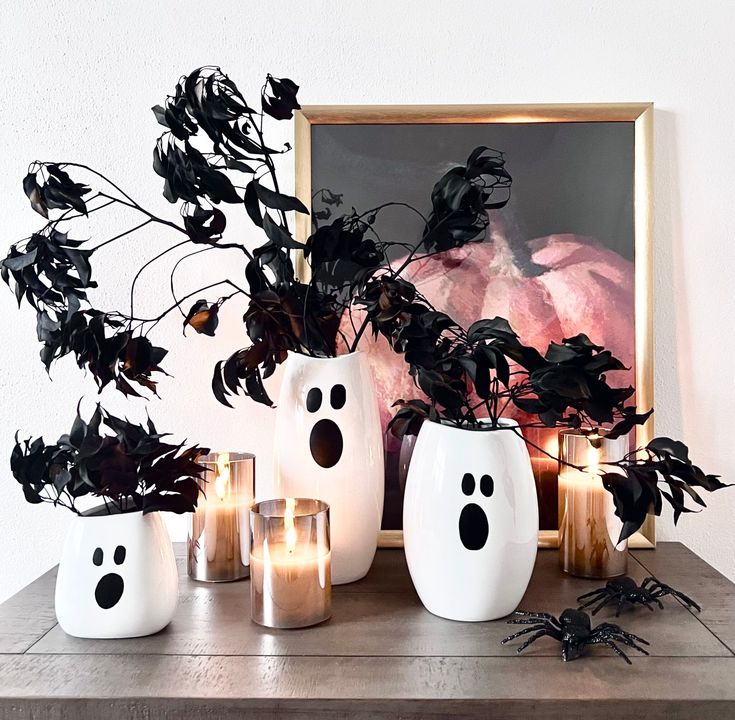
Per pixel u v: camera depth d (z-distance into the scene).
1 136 1.05
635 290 1.03
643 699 0.63
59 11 1.05
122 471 0.76
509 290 1.03
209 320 0.83
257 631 0.77
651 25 1.04
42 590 0.91
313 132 1.04
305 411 0.88
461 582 0.78
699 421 1.05
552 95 1.04
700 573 0.94
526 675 0.67
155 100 1.05
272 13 1.04
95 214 1.05
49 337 0.84
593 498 0.91
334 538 0.89
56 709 0.63
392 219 1.03
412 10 1.04
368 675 0.67
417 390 1.03
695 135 1.04
